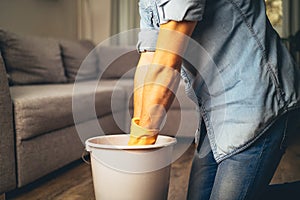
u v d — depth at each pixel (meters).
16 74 2.49
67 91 2.01
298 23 4.60
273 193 1.13
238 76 0.85
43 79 2.67
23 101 1.55
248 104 0.84
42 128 1.65
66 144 1.91
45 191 1.63
